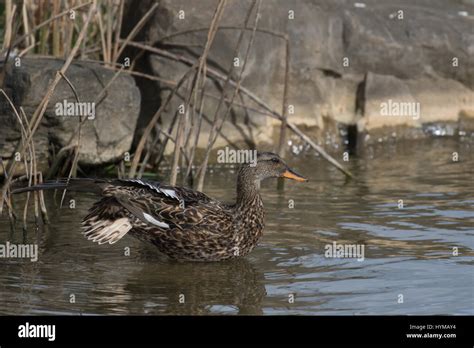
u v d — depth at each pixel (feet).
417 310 31.30
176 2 55.36
